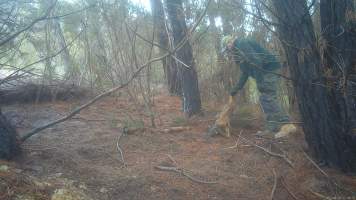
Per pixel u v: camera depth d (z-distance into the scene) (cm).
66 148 464
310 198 386
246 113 616
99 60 694
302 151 476
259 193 394
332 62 421
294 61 428
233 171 439
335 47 414
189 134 561
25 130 525
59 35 674
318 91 423
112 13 585
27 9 522
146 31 630
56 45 682
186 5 603
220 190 393
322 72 420
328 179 410
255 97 683
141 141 515
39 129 432
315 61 419
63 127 551
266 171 439
